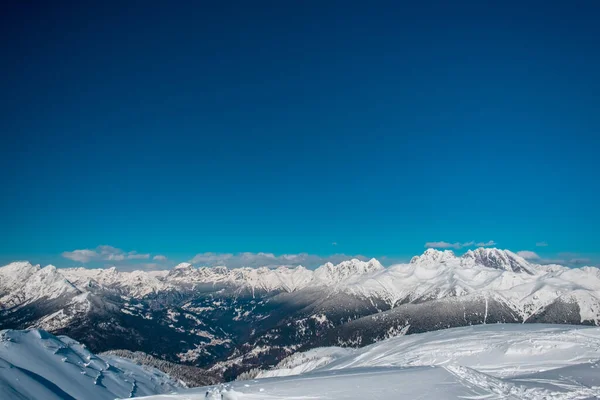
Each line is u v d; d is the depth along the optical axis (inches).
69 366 2736.2
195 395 1508.4
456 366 1908.2
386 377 1705.2
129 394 2888.8
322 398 1407.5
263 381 1812.3
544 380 1691.7
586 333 2741.1
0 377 1875.0
